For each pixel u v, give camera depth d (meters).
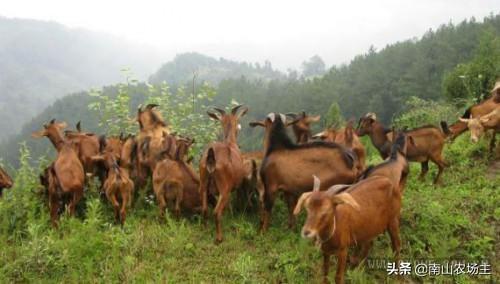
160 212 4.28
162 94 6.16
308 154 3.94
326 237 3.01
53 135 4.78
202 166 4.00
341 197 2.94
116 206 4.20
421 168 5.19
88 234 3.86
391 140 5.12
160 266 3.62
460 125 5.57
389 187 3.41
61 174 4.08
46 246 3.65
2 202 4.30
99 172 4.67
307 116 4.87
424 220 4.00
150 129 4.79
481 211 4.20
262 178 4.08
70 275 3.51
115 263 3.61
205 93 6.20
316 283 3.40
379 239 3.85
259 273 3.54
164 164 4.28
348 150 3.93
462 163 5.26
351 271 3.40
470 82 8.09
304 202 2.99
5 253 3.78
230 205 4.47
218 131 5.97
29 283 3.45
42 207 4.34
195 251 3.80
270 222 4.28
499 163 5.16
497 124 5.06
